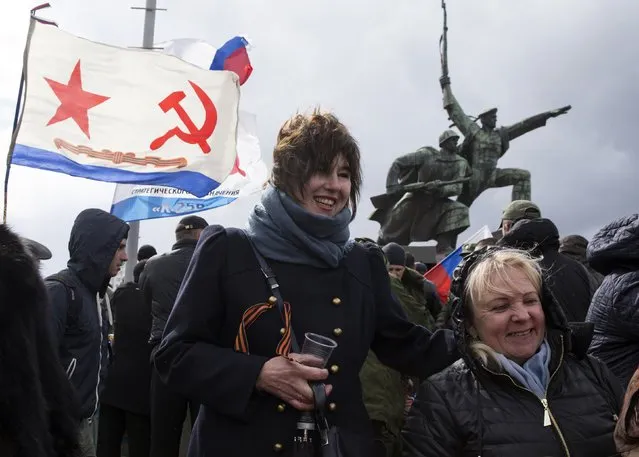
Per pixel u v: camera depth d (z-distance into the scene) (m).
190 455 2.77
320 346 2.55
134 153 6.64
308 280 2.75
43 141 6.28
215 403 2.59
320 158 2.73
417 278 6.03
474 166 23.19
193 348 2.65
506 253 2.90
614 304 3.62
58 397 2.97
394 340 3.03
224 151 6.94
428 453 2.73
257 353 2.68
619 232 3.69
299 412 2.62
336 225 2.77
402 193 22.80
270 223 2.76
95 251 4.69
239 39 8.78
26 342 2.69
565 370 2.84
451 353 2.99
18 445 2.61
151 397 5.87
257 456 2.59
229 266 2.74
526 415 2.70
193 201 8.36
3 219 2.87
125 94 6.64
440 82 23.62
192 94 6.82
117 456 6.51
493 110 23.45
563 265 4.69
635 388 2.64
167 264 5.85
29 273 2.78
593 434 2.71
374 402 4.84
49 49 6.37
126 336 6.31
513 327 2.81
